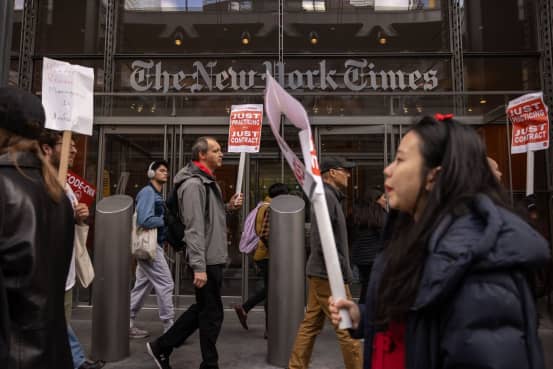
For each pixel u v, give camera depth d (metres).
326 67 7.84
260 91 7.80
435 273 0.95
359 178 7.20
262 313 6.35
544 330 5.44
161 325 5.90
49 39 7.91
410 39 7.88
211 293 3.54
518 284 0.96
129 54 7.86
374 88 7.79
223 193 7.29
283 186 5.39
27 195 1.41
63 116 2.89
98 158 7.30
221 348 4.82
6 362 1.21
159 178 4.85
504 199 1.10
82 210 3.21
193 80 7.82
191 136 7.40
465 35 7.71
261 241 5.34
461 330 0.92
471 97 7.20
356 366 3.36
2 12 3.60
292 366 3.55
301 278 4.29
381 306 1.14
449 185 1.09
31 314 1.36
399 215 1.30
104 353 4.29
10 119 1.48
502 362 0.89
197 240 3.37
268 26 7.94
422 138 1.17
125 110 7.33
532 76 7.56
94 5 7.94
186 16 7.99
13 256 1.34
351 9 7.96
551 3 7.41
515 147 4.84
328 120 7.25
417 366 1.01
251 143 4.69
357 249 5.16
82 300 6.74
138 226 4.66
